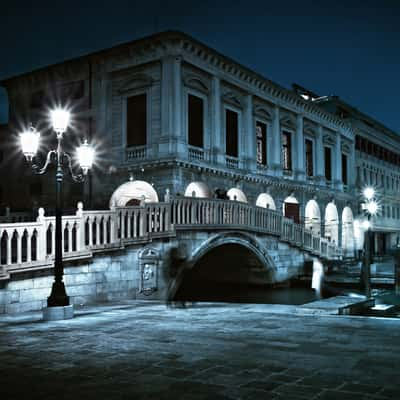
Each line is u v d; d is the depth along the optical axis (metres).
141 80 25.97
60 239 11.45
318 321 10.21
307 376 5.79
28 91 30.73
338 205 42.66
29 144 11.84
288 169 35.16
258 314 11.62
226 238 21.06
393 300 18.33
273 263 25.03
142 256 16.53
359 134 48.09
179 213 18.33
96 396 5.19
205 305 14.12
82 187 27.70
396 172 60.44
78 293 14.20
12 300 12.33
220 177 27.67
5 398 5.17
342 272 27.52
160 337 8.44
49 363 6.61
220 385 5.48
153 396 5.15
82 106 28.09
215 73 27.53
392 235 58.78
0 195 32.00
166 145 24.55
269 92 32.66
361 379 5.64
